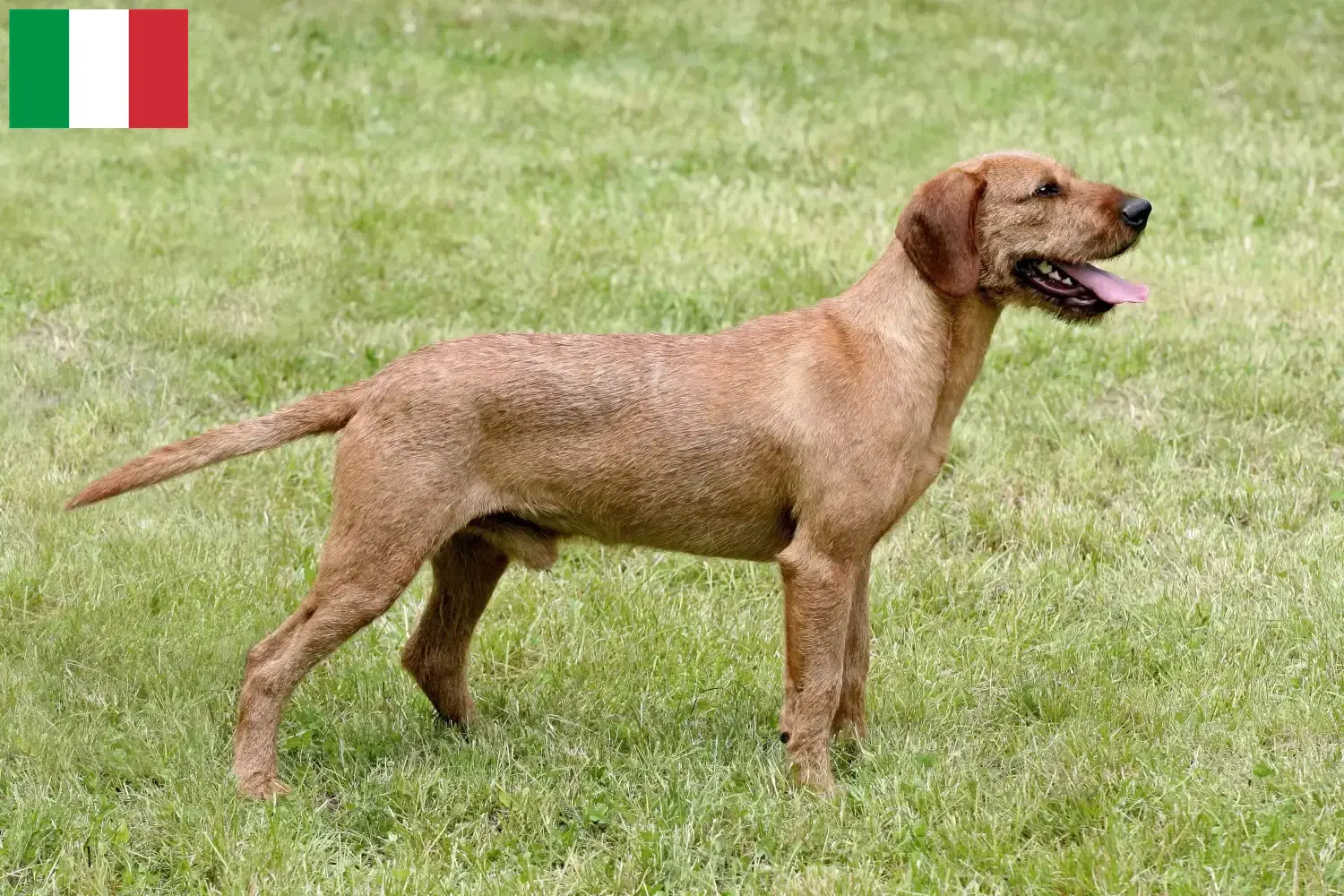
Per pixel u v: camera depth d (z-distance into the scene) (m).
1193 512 10.35
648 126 20.38
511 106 21.19
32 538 9.59
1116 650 8.75
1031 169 7.18
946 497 10.62
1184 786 6.94
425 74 22.50
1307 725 7.65
